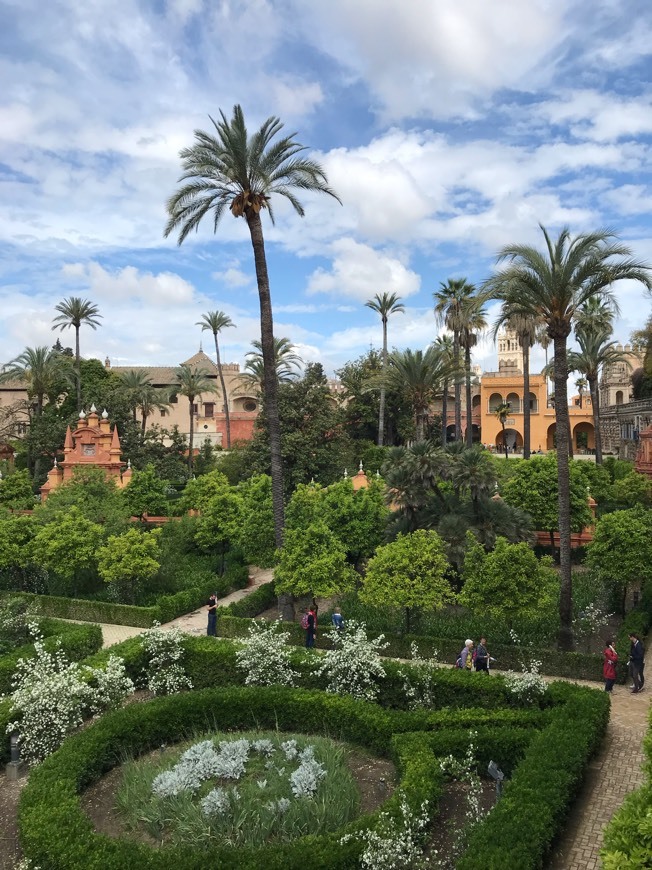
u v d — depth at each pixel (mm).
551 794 8773
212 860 7934
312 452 39062
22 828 8719
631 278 16406
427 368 36969
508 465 35656
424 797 8961
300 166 21125
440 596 16547
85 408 50312
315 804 9266
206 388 57000
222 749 11023
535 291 16797
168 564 24172
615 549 18578
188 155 20453
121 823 9594
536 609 15828
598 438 43312
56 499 28219
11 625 17078
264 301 21094
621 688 14703
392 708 13375
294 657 14203
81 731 11883
